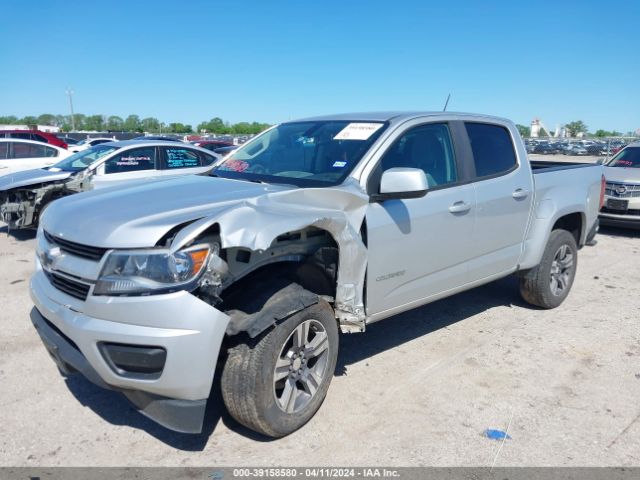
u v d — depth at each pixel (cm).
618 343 470
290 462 303
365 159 373
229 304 306
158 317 267
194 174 440
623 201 945
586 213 570
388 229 369
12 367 414
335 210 329
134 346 271
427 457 308
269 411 305
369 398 372
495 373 411
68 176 870
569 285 562
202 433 330
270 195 315
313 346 332
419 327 501
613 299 595
